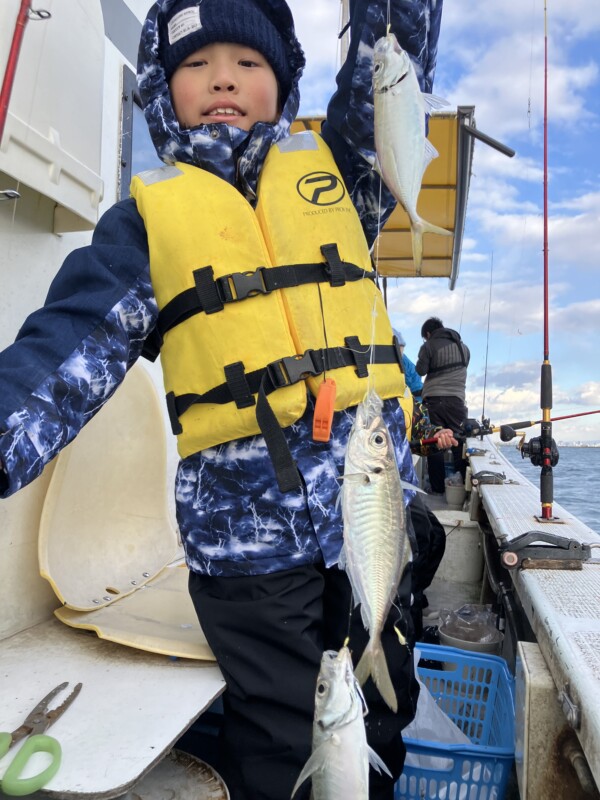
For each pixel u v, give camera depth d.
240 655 1.43
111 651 1.69
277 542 1.43
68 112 1.89
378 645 1.15
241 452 1.44
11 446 1.16
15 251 1.89
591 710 1.11
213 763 1.71
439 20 1.61
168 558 2.31
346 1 2.69
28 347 1.29
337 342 1.46
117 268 1.45
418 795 1.75
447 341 6.86
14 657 1.67
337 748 1.06
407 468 1.63
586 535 2.36
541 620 1.55
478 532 4.09
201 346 1.43
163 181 1.56
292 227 1.50
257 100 1.65
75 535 2.05
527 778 1.39
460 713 2.34
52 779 1.16
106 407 2.16
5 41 1.55
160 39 1.68
